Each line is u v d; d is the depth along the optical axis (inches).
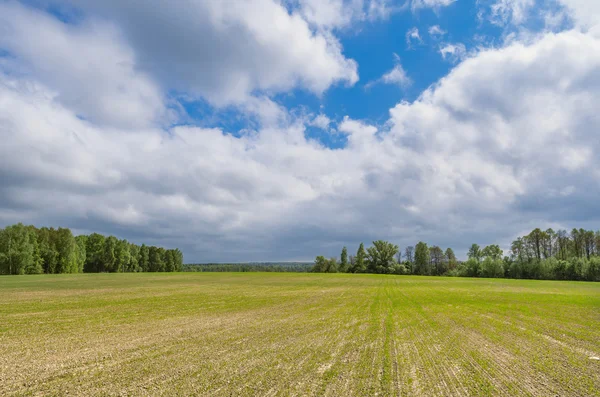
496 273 4463.6
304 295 1563.7
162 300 1302.9
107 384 380.2
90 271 5113.2
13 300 1245.7
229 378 401.1
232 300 1326.3
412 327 765.3
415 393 358.9
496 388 378.0
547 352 546.9
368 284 2426.2
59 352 525.7
